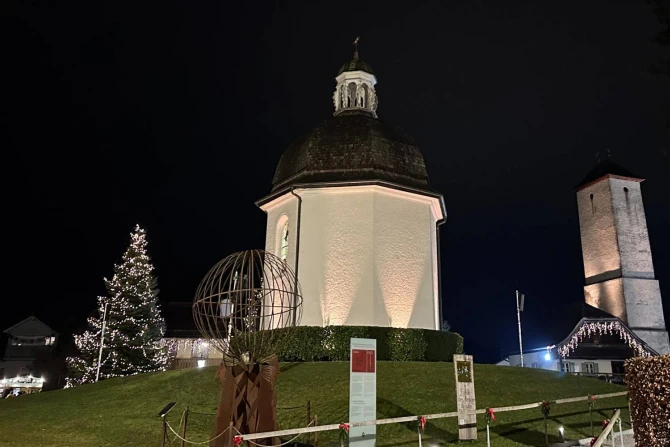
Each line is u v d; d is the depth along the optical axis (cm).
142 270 3653
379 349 1936
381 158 2280
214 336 1112
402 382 1529
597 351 4412
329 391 1485
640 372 853
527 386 1555
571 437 1186
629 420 1338
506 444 1119
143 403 1623
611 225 5491
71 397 1873
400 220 2231
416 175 2331
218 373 1029
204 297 1118
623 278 5278
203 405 1529
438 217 2545
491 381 1572
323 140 2344
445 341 2066
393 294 2131
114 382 2042
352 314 2081
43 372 5338
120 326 3488
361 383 1039
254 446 943
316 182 2216
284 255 2355
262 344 1073
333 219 2197
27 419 1597
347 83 2623
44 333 5475
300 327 1962
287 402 1448
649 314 5225
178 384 1753
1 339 5506
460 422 1122
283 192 2292
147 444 1234
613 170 5662
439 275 2548
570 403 1430
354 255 2144
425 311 2186
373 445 1022
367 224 2169
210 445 970
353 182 2181
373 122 2427
